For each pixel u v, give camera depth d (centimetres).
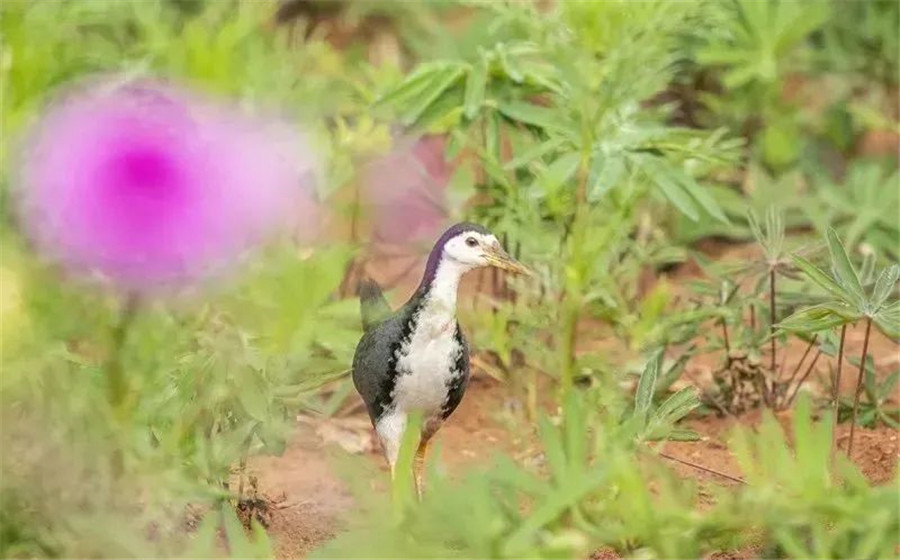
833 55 1762
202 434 896
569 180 1259
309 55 1480
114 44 1316
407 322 1046
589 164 1156
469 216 1328
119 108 694
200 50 1073
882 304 986
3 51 999
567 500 768
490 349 1259
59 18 1166
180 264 676
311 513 1036
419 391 1047
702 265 1291
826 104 1762
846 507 777
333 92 1431
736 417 1231
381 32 1862
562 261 1191
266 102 1192
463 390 1068
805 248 1227
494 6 1199
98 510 812
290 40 1736
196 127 715
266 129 1090
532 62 1312
